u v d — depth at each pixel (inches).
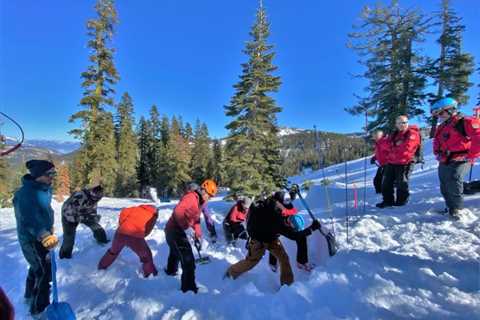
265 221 184.5
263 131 750.5
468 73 994.1
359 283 144.3
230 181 748.0
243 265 188.2
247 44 794.2
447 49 1047.0
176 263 198.8
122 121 1791.3
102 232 253.1
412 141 267.0
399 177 271.1
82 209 235.6
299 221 219.3
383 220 241.4
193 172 1916.8
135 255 232.4
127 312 150.4
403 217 238.5
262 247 185.9
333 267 164.7
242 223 267.1
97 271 205.2
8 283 199.3
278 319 129.8
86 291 181.0
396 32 929.5
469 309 116.0
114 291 178.2
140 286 179.6
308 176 898.1
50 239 148.7
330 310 127.9
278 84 791.1
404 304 124.6
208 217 274.2
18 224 154.5
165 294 165.2
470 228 198.1
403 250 179.8
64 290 184.2
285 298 142.0
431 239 191.8
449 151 213.8
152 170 1913.1
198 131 2235.5
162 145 1854.1
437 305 121.9
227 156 776.3
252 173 706.2
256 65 787.4
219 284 187.8
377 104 914.1
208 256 228.2
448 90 979.3
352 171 818.8
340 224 251.1
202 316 139.6
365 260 163.3
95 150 987.3
